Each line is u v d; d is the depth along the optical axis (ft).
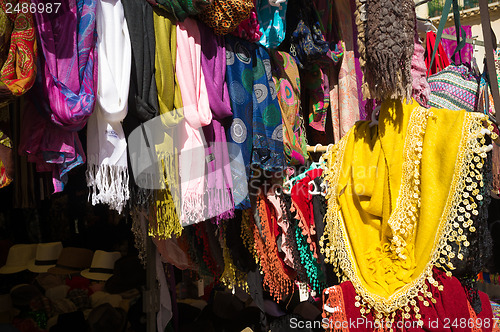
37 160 4.55
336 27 8.27
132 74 4.90
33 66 4.05
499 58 8.20
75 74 4.37
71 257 6.52
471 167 4.71
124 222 7.09
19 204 5.63
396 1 4.99
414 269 4.91
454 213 4.75
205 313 7.75
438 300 4.85
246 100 6.20
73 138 4.48
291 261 6.59
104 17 4.74
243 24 6.35
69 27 4.42
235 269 6.58
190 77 5.48
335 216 5.49
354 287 5.07
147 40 5.07
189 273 7.82
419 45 6.54
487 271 9.23
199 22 5.90
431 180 4.92
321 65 7.88
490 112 8.23
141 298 6.89
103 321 6.45
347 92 8.24
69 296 6.45
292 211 6.45
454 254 4.68
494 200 8.95
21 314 6.05
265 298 7.89
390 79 4.97
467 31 10.48
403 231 4.97
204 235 6.67
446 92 8.21
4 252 6.00
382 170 5.21
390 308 4.81
